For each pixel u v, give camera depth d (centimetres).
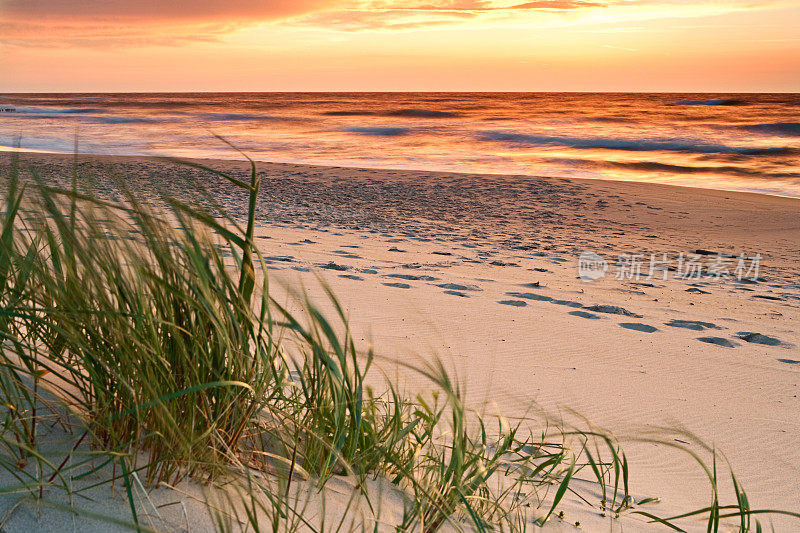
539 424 354
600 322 618
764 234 1385
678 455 345
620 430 367
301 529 164
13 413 164
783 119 4656
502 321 586
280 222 1175
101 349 168
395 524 182
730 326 657
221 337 172
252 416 192
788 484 323
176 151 2658
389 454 206
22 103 7950
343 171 2052
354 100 9169
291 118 5091
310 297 571
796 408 430
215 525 152
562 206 1590
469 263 902
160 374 169
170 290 163
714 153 2814
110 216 170
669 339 579
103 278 172
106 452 148
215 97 11175
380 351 449
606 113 5547
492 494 235
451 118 5059
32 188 171
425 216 1383
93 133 3484
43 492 150
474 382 418
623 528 240
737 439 376
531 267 911
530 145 3078
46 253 193
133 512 137
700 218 1520
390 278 732
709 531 211
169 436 165
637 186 1895
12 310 159
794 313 749
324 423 204
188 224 176
